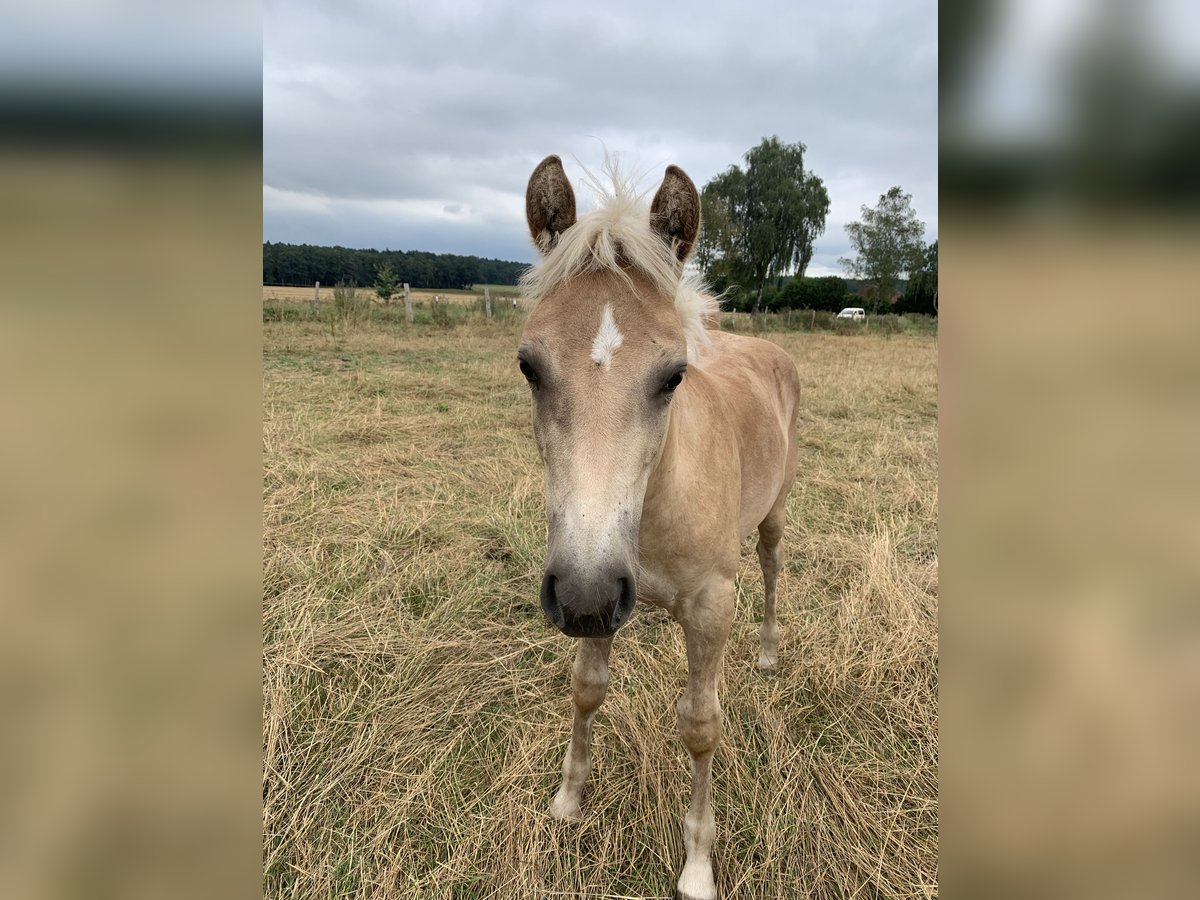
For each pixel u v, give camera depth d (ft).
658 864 6.89
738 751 8.04
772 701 8.82
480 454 18.56
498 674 9.37
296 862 6.73
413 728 8.30
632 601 4.77
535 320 5.20
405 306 54.75
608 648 7.04
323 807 7.28
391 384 26.02
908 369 36.73
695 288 6.38
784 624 10.61
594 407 4.76
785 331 70.74
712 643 6.51
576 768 7.36
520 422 21.97
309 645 9.55
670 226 5.84
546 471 5.19
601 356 4.86
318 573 11.55
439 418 21.53
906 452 19.47
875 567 11.77
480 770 7.84
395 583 11.37
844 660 9.57
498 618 10.75
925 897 6.36
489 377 29.32
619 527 4.65
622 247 5.31
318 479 15.78
